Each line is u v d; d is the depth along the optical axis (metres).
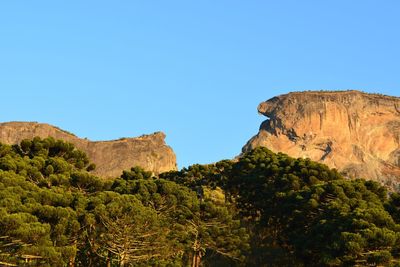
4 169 53.34
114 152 120.25
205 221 55.38
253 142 181.50
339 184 60.28
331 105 181.50
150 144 124.31
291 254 57.88
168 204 55.88
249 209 71.81
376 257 41.94
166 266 48.19
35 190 47.81
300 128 178.50
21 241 36.69
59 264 38.28
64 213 42.28
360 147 176.25
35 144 64.38
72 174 56.53
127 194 53.94
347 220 47.81
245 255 62.28
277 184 70.06
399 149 180.12
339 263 44.28
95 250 46.59
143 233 46.06
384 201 61.34
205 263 59.78
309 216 57.16
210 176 80.62
